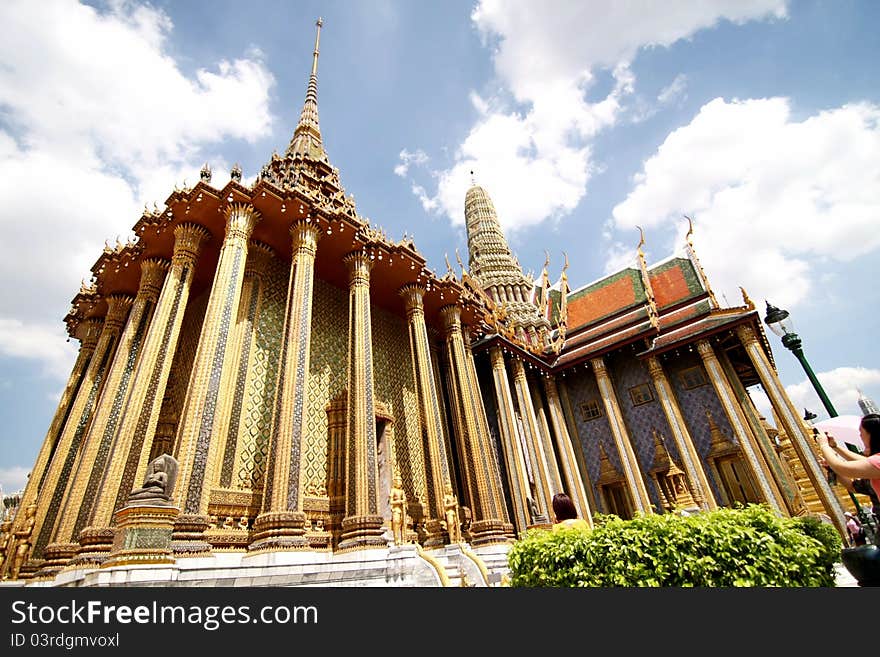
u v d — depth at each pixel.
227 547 10.85
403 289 19.06
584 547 5.16
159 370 12.14
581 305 31.81
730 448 21.84
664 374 24.45
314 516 13.44
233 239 13.22
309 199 14.76
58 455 14.92
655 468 23.42
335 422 15.36
